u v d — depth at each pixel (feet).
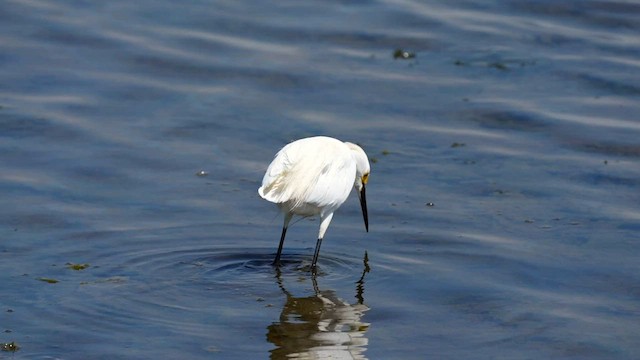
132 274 39.75
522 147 55.52
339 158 41.27
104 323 35.22
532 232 44.93
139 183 49.88
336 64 66.69
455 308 37.45
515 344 34.42
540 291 39.11
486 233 44.83
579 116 59.77
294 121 58.39
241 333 34.88
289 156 40.81
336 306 37.45
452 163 53.26
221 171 51.72
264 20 72.69
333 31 71.61
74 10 72.02
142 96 60.64
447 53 69.26
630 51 69.97
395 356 33.30
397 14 74.69
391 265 41.60
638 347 34.37
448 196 49.24
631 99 62.54
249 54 67.36
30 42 66.80
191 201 48.08
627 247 43.32
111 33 68.80
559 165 53.06
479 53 69.26
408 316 36.68
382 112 60.08
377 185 50.57
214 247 43.01
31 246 42.16
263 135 56.39
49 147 53.26
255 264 41.45
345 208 48.08
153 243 43.06
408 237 44.55
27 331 34.30
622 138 56.70
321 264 41.68
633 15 75.72
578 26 74.23
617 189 50.08
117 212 46.39
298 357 33.09
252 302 37.65
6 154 52.16
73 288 38.09
